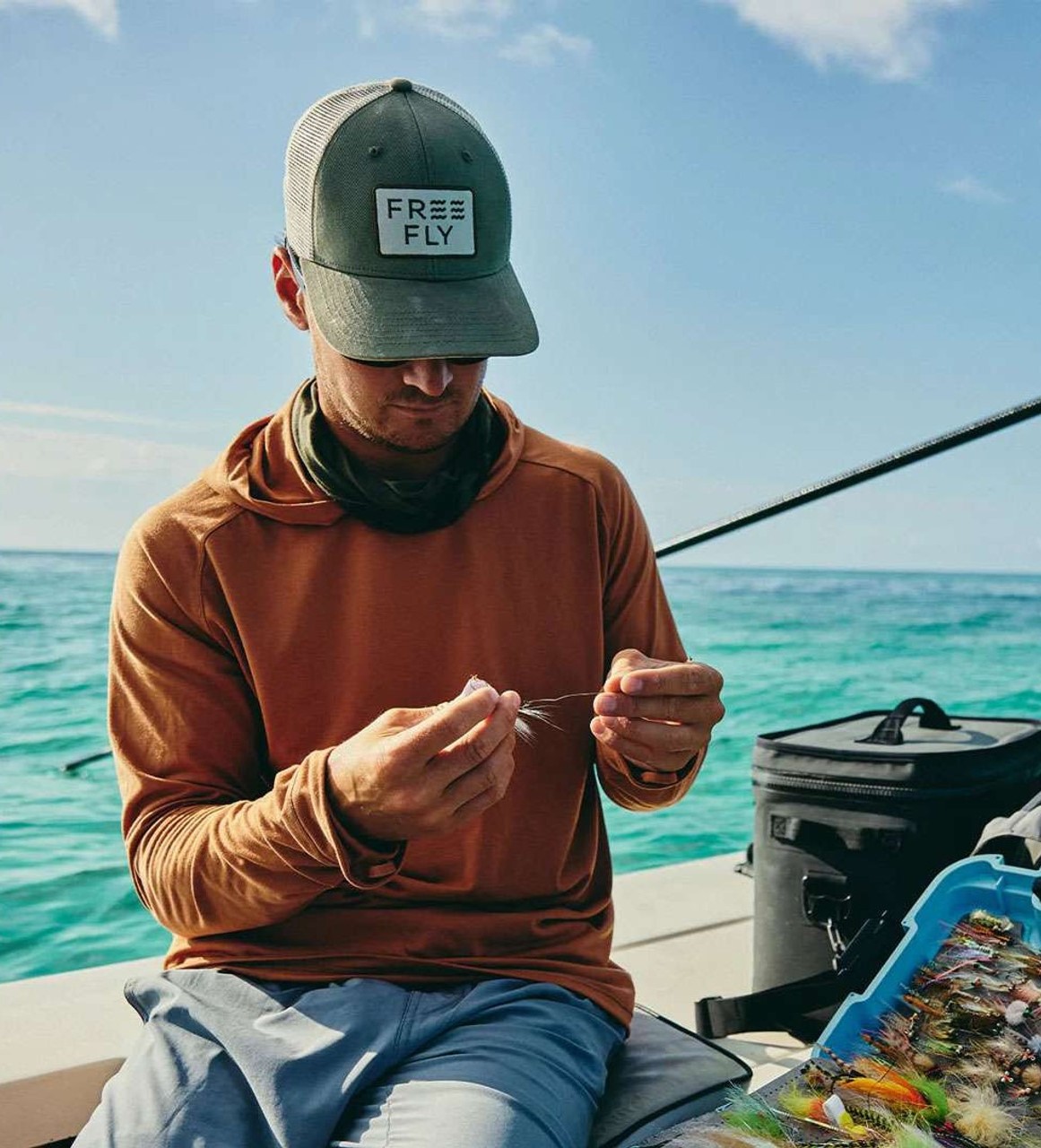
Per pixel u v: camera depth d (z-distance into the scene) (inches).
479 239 54.6
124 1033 73.1
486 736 46.8
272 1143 49.5
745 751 438.0
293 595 57.9
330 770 49.0
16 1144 67.0
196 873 53.3
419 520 57.9
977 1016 52.6
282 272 60.4
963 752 78.0
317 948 55.9
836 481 114.5
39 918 202.8
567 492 62.0
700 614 1299.2
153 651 57.9
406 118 54.3
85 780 347.3
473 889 57.6
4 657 818.8
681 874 113.0
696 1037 62.1
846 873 79.9
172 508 59.3
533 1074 49.9
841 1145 45.9
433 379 52.9
